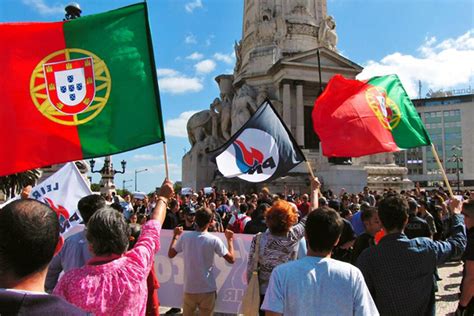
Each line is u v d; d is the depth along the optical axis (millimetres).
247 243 9203
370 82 8492
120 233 3676
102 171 30562
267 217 6105
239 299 9109
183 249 7457
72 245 5367
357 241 7289
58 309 2111
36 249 2299
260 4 53281
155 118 5828
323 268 3725
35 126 5629
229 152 7859
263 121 7824
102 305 3316
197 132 53062
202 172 49375
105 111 5773
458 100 107312
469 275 5230
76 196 7684
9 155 5547
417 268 4590
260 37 52312
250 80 49781
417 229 9617
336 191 34219
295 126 46344
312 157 43344
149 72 5910
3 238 2260
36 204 2453
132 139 5766
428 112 110188
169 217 12812
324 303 3598
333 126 8078
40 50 5727
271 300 3662
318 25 52375
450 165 106500
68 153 5656
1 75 5625
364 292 3703
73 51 5812
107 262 3615
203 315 7324
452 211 5758
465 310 5453
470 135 105250
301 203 16203
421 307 4594
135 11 5965
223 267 9203
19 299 2062
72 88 5766
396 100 8547
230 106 50750
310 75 46531
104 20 5902
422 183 107000
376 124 8102
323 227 3844
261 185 36719
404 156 111938
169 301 9289
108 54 5859
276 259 5961
